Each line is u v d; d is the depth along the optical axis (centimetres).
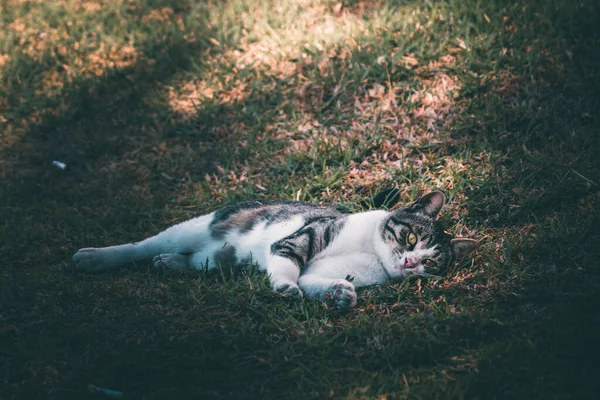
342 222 218
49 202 259
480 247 218
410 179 245
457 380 181
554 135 246
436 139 255
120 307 210
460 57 277
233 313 204
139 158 270
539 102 257
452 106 263
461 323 194
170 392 185
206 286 212
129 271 225
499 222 227
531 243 216
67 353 197
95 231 245
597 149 238
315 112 273
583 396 176
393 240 214
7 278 224
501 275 209
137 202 255
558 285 202
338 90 276
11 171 272
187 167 266
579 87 256
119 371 190
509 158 244
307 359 191
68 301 212
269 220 226
